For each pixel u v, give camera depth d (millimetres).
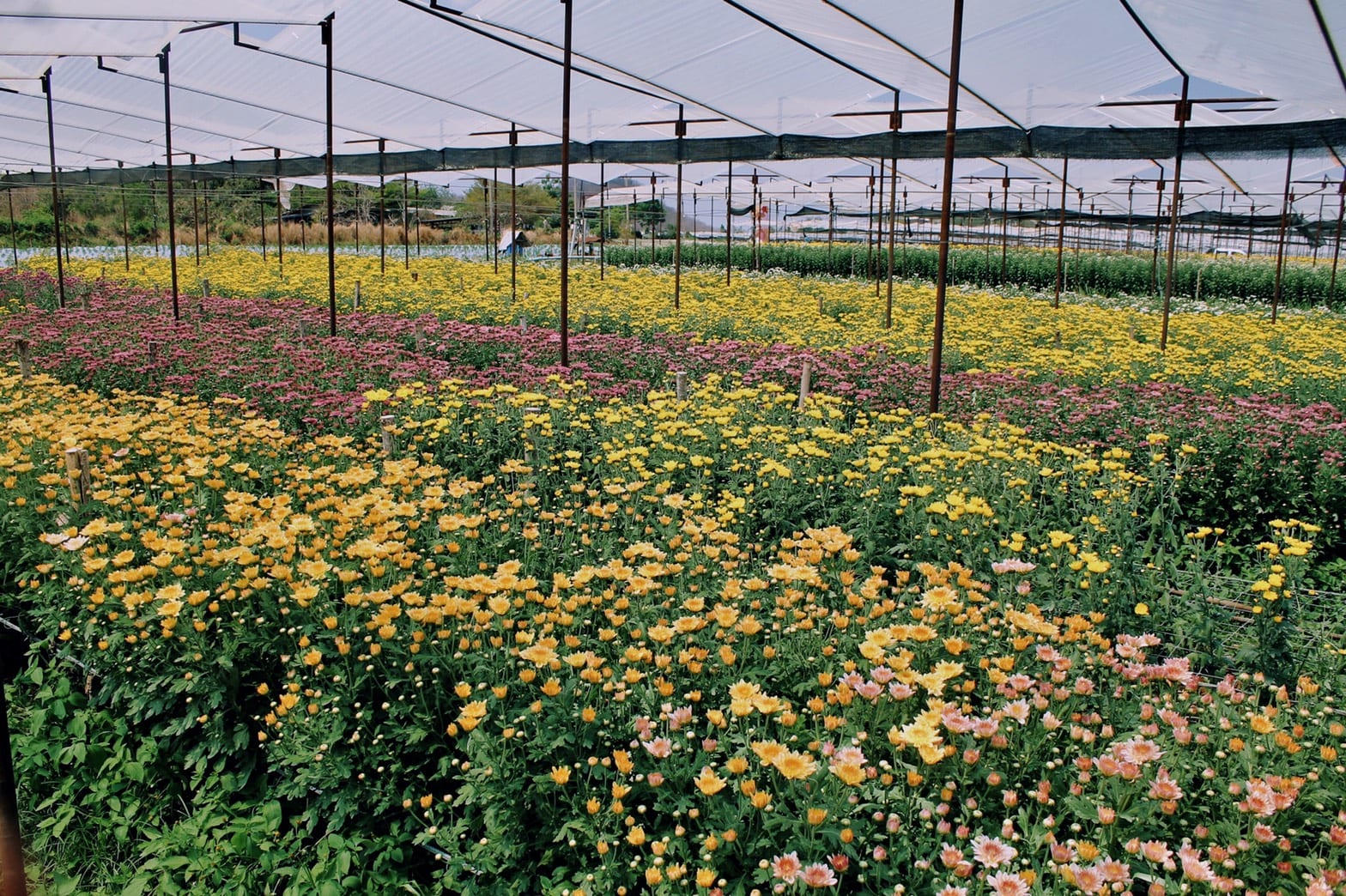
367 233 47281
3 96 18156
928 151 15023
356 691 3596
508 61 13367
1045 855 2760
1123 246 46406
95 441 6398
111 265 26844
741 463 6582
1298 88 11344
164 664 4008
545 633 3631
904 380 9758
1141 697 3463
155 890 3457
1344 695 3869
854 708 3180
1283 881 2625
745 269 35188
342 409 8109
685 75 13242
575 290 19703
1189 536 5309
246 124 19953
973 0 9336
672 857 2824
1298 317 21188
